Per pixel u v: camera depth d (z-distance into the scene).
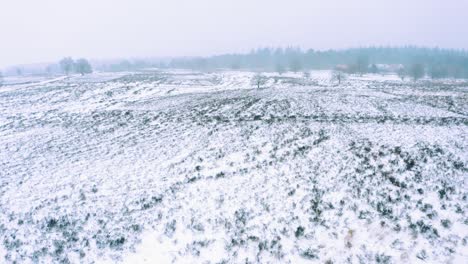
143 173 13.76
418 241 7.86
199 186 12.03
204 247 8.28
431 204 9.56
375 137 17.64
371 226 8.67
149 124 23.78
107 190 12.08
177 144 18.08
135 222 9.66
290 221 9.20
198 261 7.75
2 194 12.04
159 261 7.84
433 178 11.49
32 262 7.97
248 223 9.23
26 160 16.36
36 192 12.14
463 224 8.41
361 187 11.03
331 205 9.91
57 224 9.71
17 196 11.83
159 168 14.29
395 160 13.57
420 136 17.75
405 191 10.53
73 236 9.03
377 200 10.00
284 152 15.52
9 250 8.47
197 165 14.42
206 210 10.12
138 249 8.37
